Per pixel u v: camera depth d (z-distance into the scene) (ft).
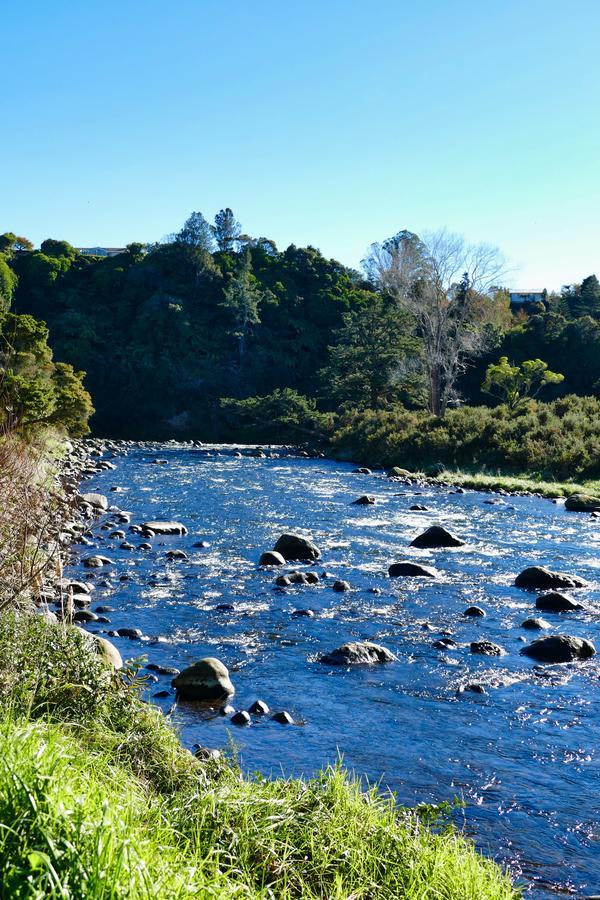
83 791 11.90
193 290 298.35
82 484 103.09
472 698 32.17
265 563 57.00
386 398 203.31
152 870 10.48
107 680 20.67
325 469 136.36
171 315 276.41
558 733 28.66
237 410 237.66
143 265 299.99
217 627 41.29
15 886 9.07
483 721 29.73
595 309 287.48
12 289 284.00
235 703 31.24
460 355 236.43
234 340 281.33
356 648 36.88
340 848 15.07
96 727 18.38
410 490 104.88
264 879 13.56
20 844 9.83
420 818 18.63
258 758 25.95
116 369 257.55
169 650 37.24
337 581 51.21
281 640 39.45
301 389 280.10
